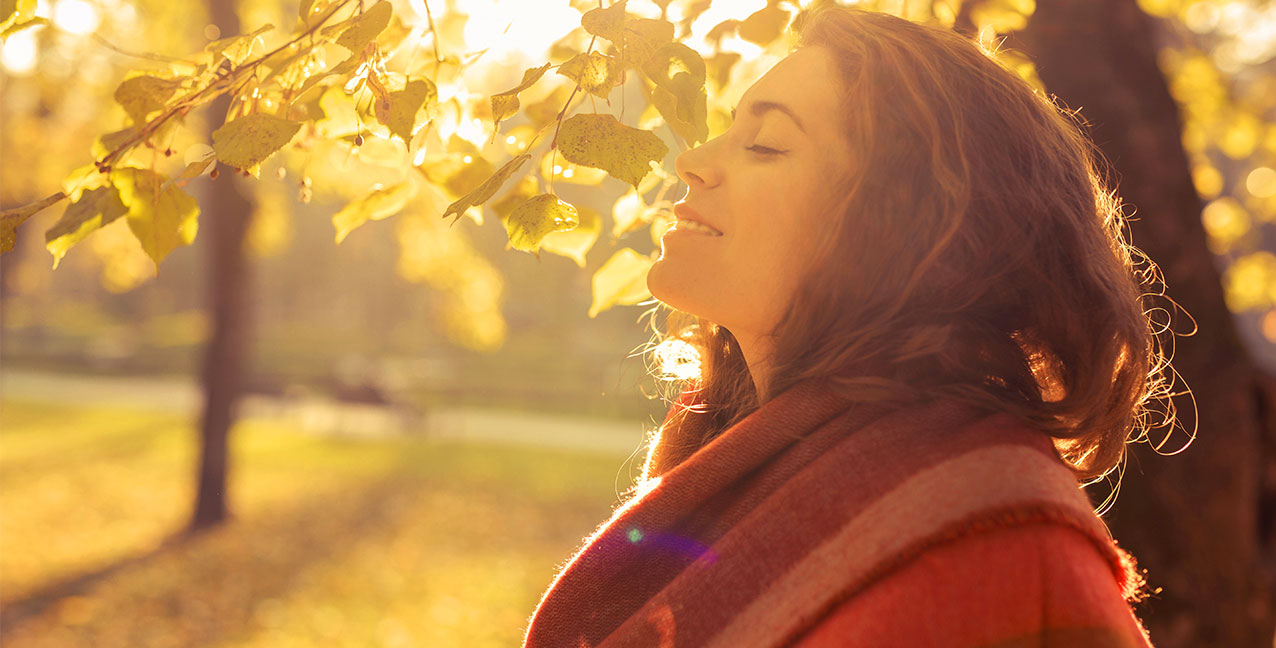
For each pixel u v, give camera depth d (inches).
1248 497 95.9
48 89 423.5
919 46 37.3
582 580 39.9
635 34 40.2
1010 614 27.0
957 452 30.4
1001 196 35.4
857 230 35.7
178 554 357.7
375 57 43.0
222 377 406.9
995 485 28.6
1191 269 97.9
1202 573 93.1
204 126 269.7
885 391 33.1
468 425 773.3
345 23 43.5
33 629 273.6
